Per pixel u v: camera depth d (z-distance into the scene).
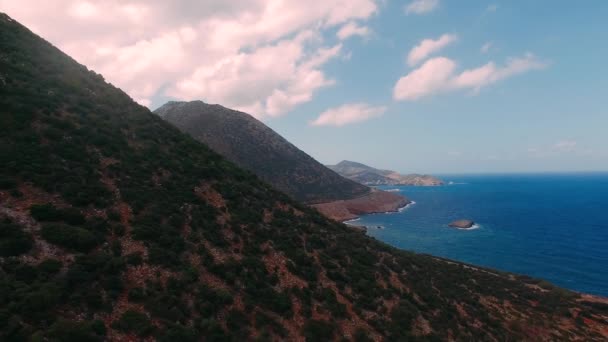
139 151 27.66
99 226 17.41
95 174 21.23
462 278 37.75
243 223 25.67
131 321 13.48
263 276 20.59
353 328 19.39
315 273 23.45
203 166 31.33
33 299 11.78
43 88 26.17
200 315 15.59
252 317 17.09
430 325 22.67
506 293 36.78
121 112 32.38
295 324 18.02
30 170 18.31
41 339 10.59
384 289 25.05
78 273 14.01
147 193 22.36
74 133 23.70
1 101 21.80
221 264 19.50
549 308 34.41
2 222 14.58
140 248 17.55
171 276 16.72
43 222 15.73
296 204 39.31
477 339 23.00
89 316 12.88
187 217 22.45
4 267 12.82
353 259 28.75
